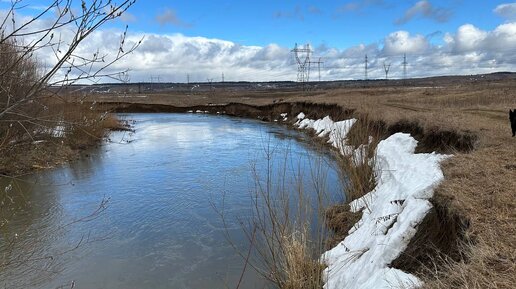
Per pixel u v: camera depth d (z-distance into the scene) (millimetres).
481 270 4871
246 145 25734
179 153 23359
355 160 13797
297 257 7637
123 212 12891
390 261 6859
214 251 9969
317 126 30969
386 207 9039
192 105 65188
